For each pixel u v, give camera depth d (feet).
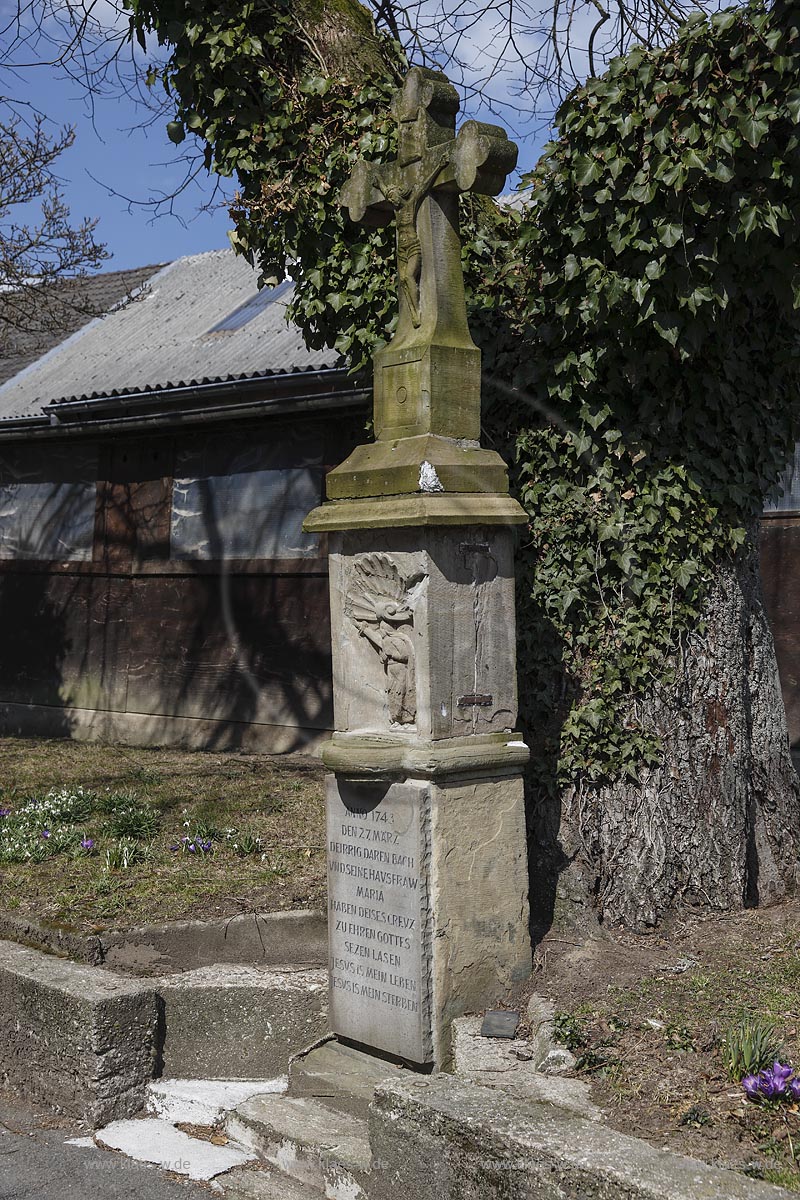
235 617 37.24
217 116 19.94
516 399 18.26
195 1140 15.23
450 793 14.94
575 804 17.71
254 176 19.99
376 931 15.29
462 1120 11.86
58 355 45.55
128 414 37.22
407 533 14.87
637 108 16.03
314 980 17.17
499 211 20.10
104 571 41.04
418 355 15.26
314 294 20.01
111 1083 15.98
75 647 42.24
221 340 39.99
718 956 16.35
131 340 44.09
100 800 26.68
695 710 18.20
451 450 15.12
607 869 17.56
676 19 21.84
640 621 17.78
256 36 19.48
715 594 18.47
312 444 35.04
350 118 19.21
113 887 20.38
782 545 29.01
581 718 17.60
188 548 38.68
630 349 17.25
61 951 18.13
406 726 15.10
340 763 15.30
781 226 16.22
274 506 36.14
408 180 15.60
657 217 16.11
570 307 17.11
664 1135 11.54
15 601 44.37
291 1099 15.42
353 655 15.76
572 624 17.88
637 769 17.76
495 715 15.52
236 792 28.50
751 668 19.79
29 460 44.16
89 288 51.75
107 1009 15.94
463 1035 14.44
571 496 17.84
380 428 15.84
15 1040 17.04
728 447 18.58
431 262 15.47
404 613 14.97
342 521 15.48
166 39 20.10
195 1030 16.90
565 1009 14.64
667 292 16.43
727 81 15.57
